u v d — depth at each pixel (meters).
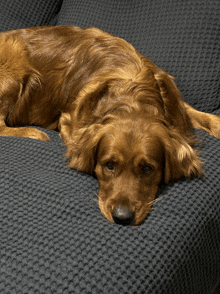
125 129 1.77
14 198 1.80
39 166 2.04
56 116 2.54
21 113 2.60
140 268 1.50
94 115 2.00
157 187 1.89
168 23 2.69
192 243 1.71
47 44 2.52
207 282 1.94
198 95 2.59
